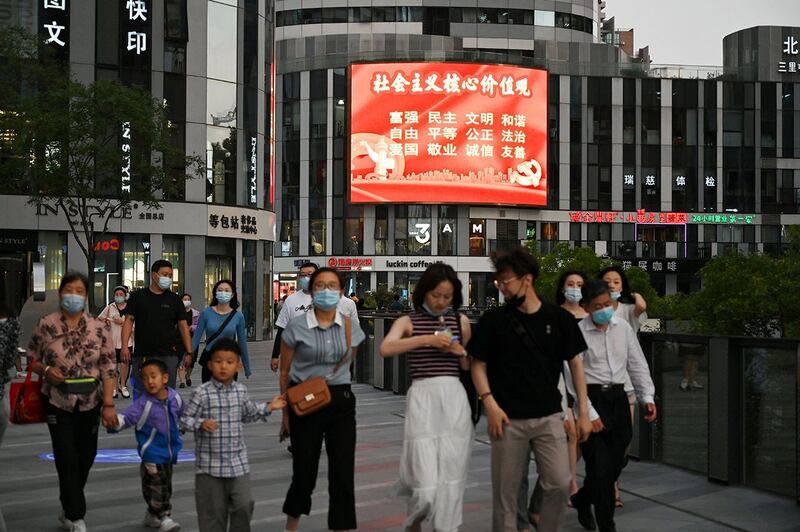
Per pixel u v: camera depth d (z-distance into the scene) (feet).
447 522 21.12
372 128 232.32
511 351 20.86
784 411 29.30
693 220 251.19
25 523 26.89
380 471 35.32
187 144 127.75
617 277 29.04
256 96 136.77
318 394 22.93
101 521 26.96
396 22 261.44
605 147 248.93
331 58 241.14
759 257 89.66
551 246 245.24
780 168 255.29
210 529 22.29
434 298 21.62
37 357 25.17
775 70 257.55
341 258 238.27
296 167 243.60
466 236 237.45
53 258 117.29
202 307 127.44
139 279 122.83
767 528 25.68
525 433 20.86
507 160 235.20
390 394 66.23
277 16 264.31
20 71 96.89
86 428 25.44
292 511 23.63
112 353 25.57
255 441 43.55
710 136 253.44
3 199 114.42
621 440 25.86
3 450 41.19
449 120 232.12
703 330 90.79
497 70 234.38
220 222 129.90
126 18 123.54
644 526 26.03
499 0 262.67
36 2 118.83
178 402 25.27
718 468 32.07
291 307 39.50
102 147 90.43
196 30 128.67
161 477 25.22
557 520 21.18
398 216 236.43
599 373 25.79
